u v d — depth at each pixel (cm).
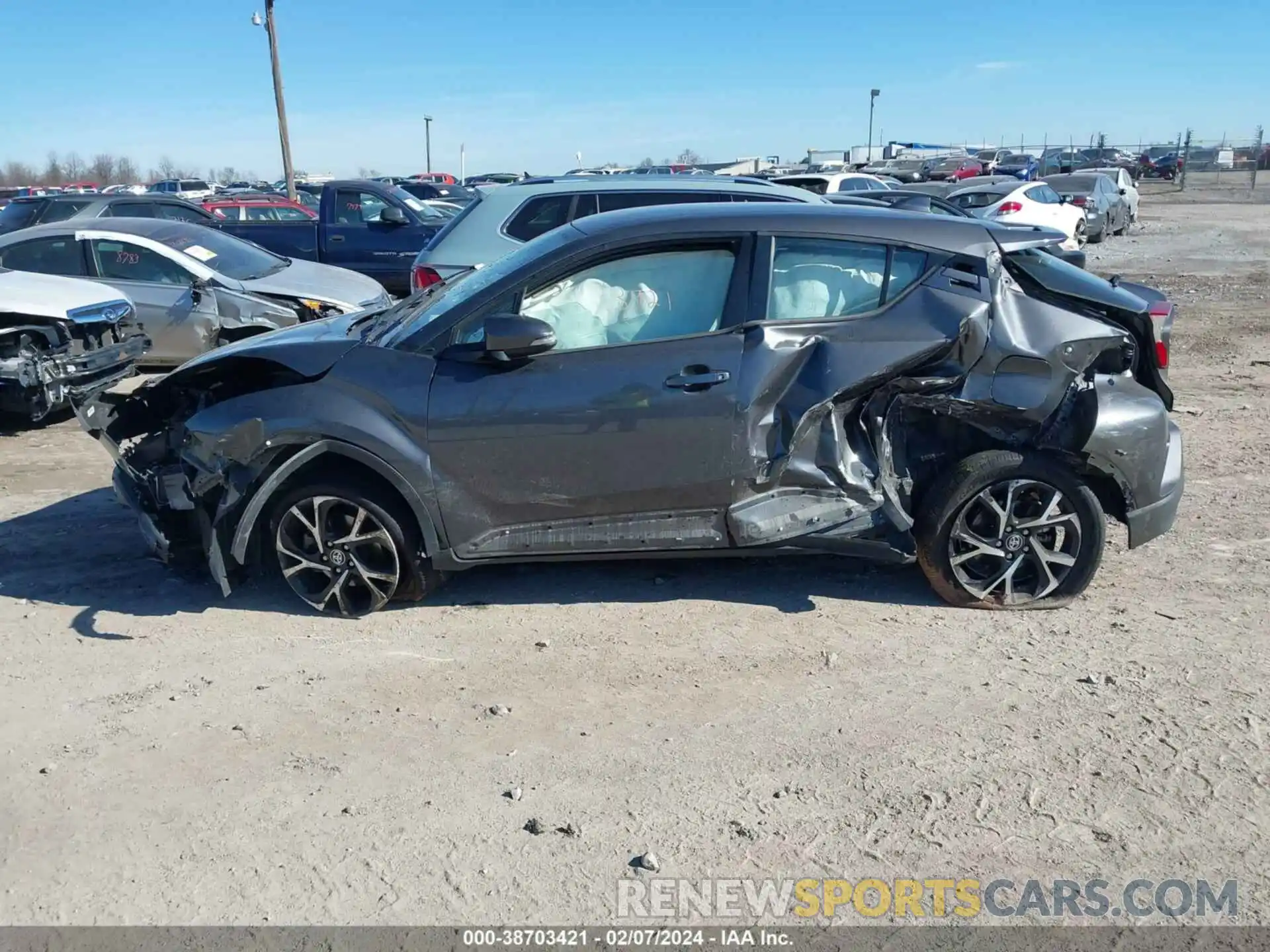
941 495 468
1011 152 6047
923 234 473
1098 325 467
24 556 569
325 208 1458
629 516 466
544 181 937
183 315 974
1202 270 1878
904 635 461
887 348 453
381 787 356
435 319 475
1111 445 460
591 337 466
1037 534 474
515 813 341
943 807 340
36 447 796
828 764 365
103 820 341
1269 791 345
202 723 398
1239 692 408
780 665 436
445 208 2053
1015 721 390
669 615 484
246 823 338
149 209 1499
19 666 445
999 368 459
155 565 555
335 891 306
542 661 443
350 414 458
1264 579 515
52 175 8044
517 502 464
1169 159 5541
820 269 468
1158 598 496
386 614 491
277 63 2912
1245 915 292
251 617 491
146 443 548
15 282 789
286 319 1000
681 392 450
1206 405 880
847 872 311
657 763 367
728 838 327
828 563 539
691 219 474
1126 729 383
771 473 457
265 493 467
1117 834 325
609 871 313
